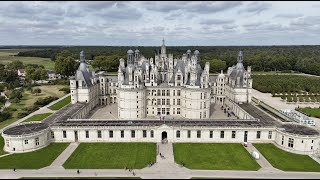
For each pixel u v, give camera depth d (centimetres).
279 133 12044
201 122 13262
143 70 17225
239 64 18575
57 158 10712
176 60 19262
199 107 15975
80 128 12419
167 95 17038
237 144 12406
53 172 9538
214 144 12394
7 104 19825
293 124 13012
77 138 12644
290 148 11575
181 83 16788
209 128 12494
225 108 18900
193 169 9888
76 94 17588
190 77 16075
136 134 12619
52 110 18050
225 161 10581
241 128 12475
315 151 11394
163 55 19138
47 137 12150
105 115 17288
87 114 17400
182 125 12725
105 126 12500
